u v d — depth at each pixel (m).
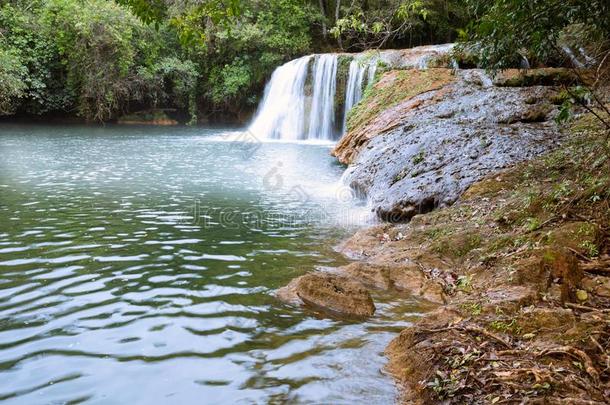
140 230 6.85
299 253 6.07
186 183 10.64
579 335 3.29
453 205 6.94
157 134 21.09
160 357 3.56
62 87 24.48
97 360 3.49
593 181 5.62
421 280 4.96
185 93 26.92
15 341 3.72
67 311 4.25
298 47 25.62
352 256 6.00
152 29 24.78
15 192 9.10
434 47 19.44
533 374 2.91
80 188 9.71
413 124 10.95
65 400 3.02
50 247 5.96
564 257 4.39
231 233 6.88
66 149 15.60
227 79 25.59
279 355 3.62
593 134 7.52
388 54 18.91
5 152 14.48
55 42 23.30
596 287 4.19
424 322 3.90
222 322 4.14
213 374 3.35
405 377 3.27
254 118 26.66
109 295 4.61
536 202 5.77
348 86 20.30
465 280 4.86
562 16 4.32
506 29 4.65
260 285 4.98
